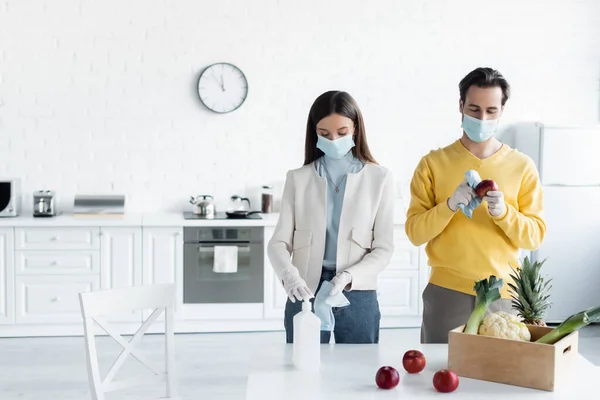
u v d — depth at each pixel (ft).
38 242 16.89
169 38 18.47
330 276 8.98
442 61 19.22
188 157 18.76
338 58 18.93
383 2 18.94
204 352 15.88
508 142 19.58
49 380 14.10
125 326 17.24
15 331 17.04
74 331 17.16
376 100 19.11
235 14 18.56
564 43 19.54
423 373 7.15
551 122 19.21
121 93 18.45
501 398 6.50
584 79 19.67
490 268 8.67
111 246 17.06
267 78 18.78
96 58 18.33
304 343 7.25
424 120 19.29
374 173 9.08
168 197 18.78
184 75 18.57
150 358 15.43
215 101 18.63
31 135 18.29
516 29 19.38
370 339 8.91
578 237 18.25
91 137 18.47
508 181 8.77
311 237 9.00
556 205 18.16
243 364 15.10
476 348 6.97
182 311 17.22
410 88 19.17
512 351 6.81
